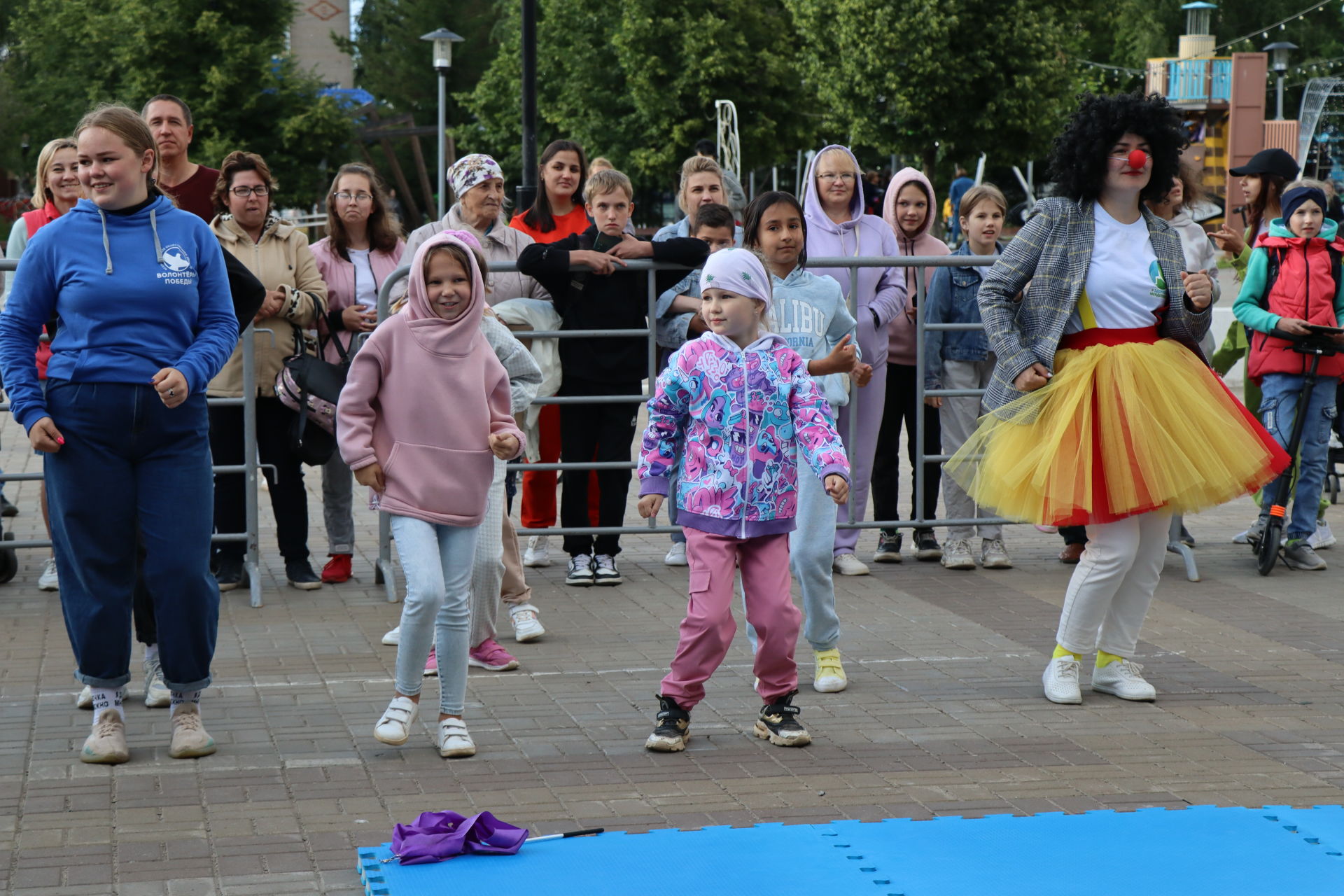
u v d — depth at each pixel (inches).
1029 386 212.4
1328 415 310.7
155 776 179.0
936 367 312.5
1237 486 207.5
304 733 197.8
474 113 1515.7
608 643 251.0
